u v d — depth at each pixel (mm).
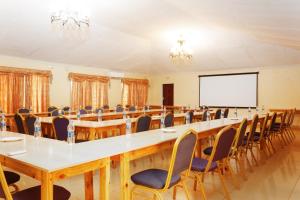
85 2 4711
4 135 2930
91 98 9641
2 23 5555
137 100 11703
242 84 10125
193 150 2314
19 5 5074
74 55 8133
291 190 3168
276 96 9398
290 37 4383
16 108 7461
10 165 1899
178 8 4699
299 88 8961
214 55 9070
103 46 7879
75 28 6348
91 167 1852
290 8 2432
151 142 2475
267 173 3871
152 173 2357
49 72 8336
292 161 4590
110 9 5039
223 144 2639
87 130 4199
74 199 2848
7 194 1613
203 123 4297
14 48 6891
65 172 1682
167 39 7762
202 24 5836
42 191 1629
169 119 5090
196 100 11273
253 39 7023
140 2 4633
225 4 2979
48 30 6301
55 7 4750
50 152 2031
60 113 6633
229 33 6668
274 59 8734
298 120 8953
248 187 3268
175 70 11430
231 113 10359
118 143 2422
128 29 6578
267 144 5832
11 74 7371
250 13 3092
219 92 10664
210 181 3475
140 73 11984
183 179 2369
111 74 10461
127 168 2168
